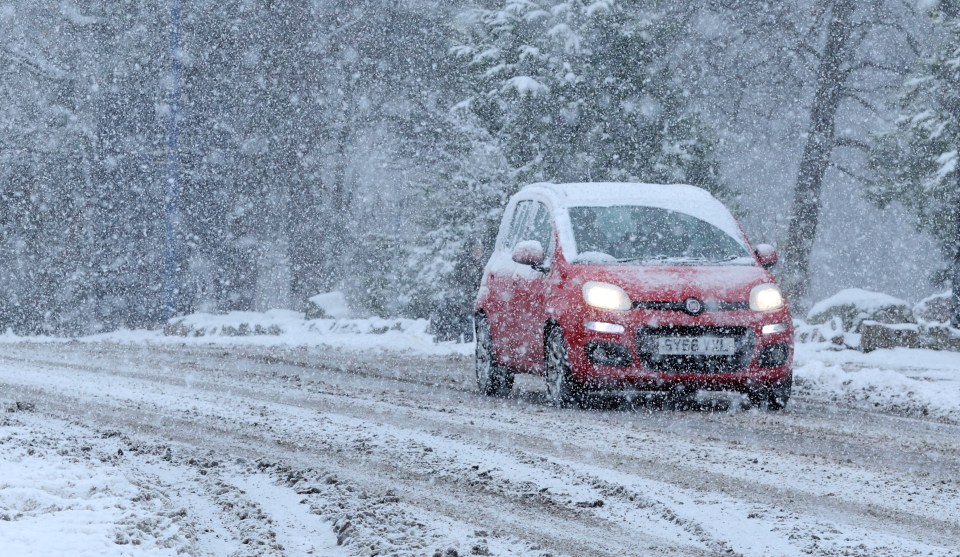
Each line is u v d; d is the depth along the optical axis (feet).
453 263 219.61
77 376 96.17
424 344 151.84
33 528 33.88
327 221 299.79
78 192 266.77
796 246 282.36
